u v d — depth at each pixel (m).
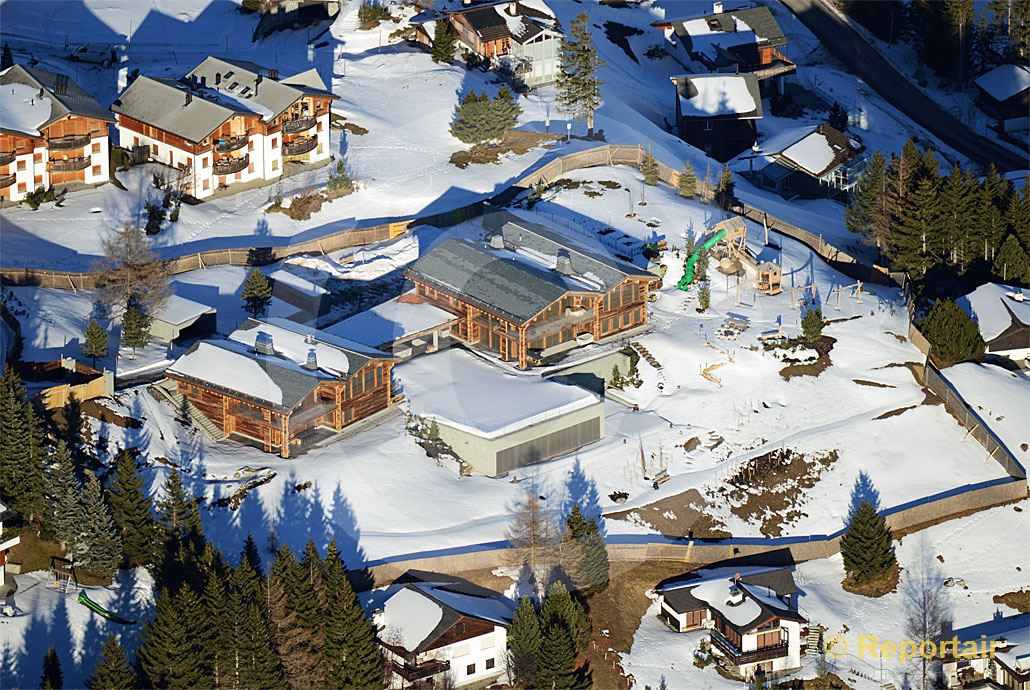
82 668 101.00
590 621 111.88
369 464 118.56
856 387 133.50
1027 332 139.75
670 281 143.38
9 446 106.62
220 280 140.50
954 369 137.25
